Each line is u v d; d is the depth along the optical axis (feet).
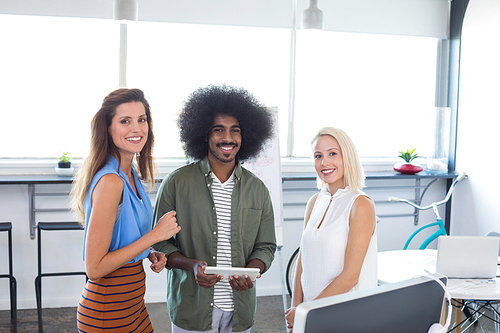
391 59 13.14
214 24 11.56
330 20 12.23
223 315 5.81
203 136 5.86
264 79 12.32
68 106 11.32
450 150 13.39
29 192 10.80
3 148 11.12
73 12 10.78
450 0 13.04
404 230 13.42
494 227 11.76
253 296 5.86
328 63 12.67
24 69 11.03
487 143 12.00
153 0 11.16
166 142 11.83
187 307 5.73
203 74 11.92
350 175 5.50
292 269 10.07
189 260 5.45
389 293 3.15
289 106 12.53
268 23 11.91
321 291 5.44
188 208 5.73
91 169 4.67
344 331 2.94
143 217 5.01
